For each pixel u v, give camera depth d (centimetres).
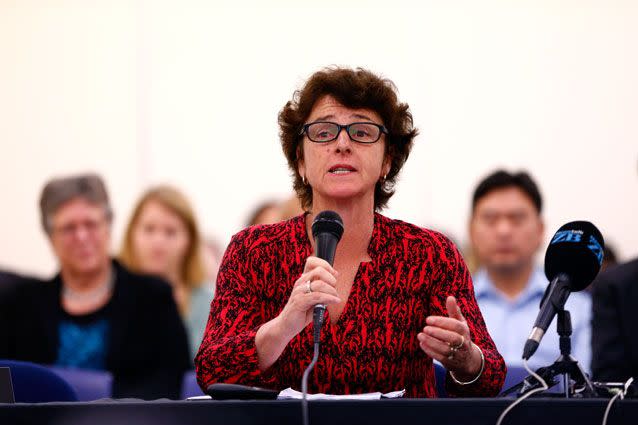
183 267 1116
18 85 1407
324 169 561
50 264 1383
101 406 417
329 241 512
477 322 568
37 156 1402
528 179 1005
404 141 592
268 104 1391
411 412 410
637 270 851
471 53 1366
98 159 1401
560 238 491
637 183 1341
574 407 407
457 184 1354
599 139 1348
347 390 559
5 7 1409
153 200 1112
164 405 416
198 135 1396
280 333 510
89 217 923
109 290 940
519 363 967
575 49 1356
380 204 613
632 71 1348
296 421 412
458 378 530
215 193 1388
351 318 566
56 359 919
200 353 543
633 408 404
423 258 581
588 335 1002
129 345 926
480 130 1358
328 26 1385
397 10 1376
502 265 1005
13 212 1391
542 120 1355
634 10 1349
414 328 574
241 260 583
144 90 1402
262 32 1394
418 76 1369
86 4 1412
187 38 1404
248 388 457
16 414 417
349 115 569
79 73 1409
